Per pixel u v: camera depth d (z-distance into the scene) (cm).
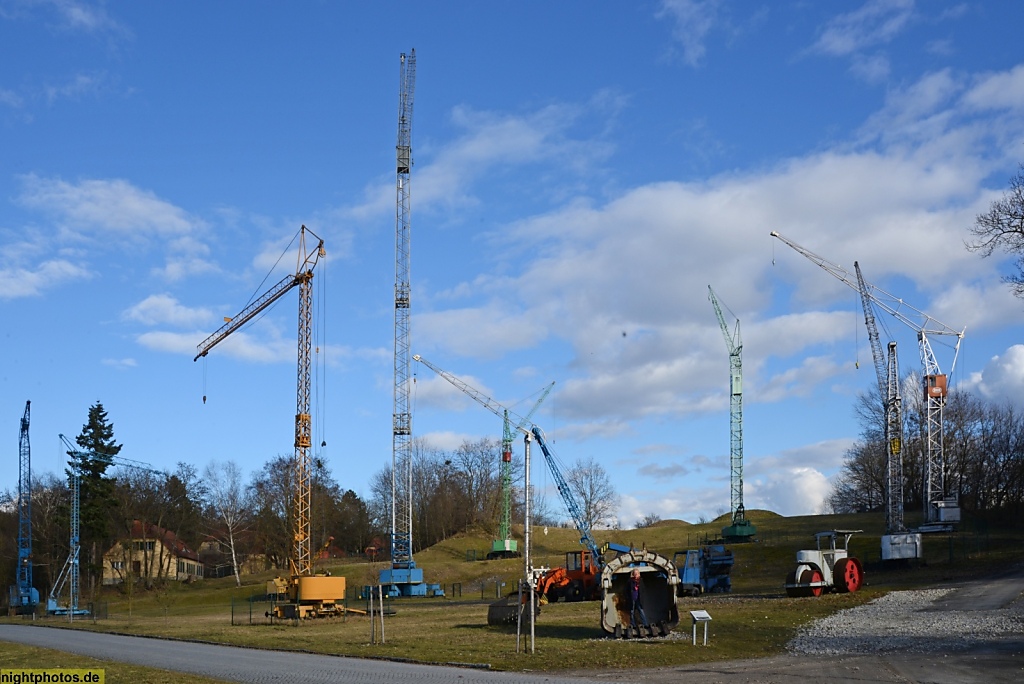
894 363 9481
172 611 8969
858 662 2850
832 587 5575
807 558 5494
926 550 8269
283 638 4312
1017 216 4706
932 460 10162
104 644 4109
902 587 5816
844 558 5656
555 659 2947
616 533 12650
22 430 10944
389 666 2848
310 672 2662
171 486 12975
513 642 3550
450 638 3894
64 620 7769
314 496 13350
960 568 6894
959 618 3931
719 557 7088
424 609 6762
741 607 5000
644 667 2823
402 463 12975
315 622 5903
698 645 3300
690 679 2500
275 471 12788
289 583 6469
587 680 2456
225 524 13425
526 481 3269
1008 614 3975
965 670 2639
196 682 2416
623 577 3791
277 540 12412
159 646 3928
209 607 9269
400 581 9000
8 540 11806
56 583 10206
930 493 9581
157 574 12562
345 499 15475
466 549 12319
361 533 15300
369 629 4875
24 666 2919
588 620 4603
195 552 14825
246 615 7269
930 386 9981
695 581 6650
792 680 2477
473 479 14600
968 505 11350
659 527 13350
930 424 9944
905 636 3450
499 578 10019
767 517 13550
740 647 3281
